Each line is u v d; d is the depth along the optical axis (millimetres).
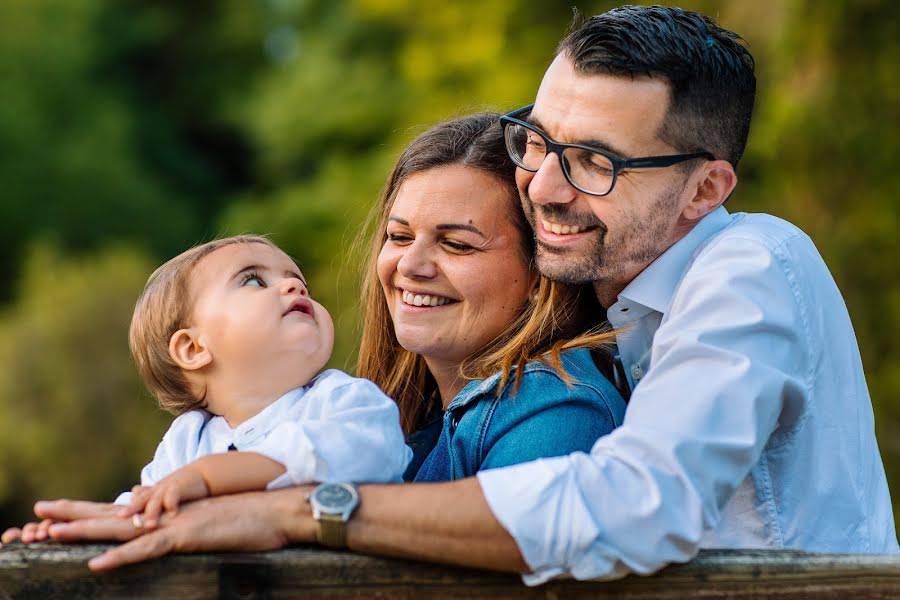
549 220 2146
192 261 2260
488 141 2383
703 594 1755
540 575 1741
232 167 23719
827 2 7145
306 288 2285
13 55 21641
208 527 1760
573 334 2371
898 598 1746
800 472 2027
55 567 1725
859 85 7152
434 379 2695
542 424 2127
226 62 23906
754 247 2004
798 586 1750
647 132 2074
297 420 2135
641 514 1721
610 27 2094
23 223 20641
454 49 10359
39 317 13461
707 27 2178
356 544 1760
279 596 1746
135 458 13328
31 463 13125
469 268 2334
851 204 7156
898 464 6664
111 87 23141
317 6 16609
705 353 1853
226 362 2188
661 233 2135
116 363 13445
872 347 6934
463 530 1729
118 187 21188
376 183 11258
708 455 1770
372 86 14242
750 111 2221
